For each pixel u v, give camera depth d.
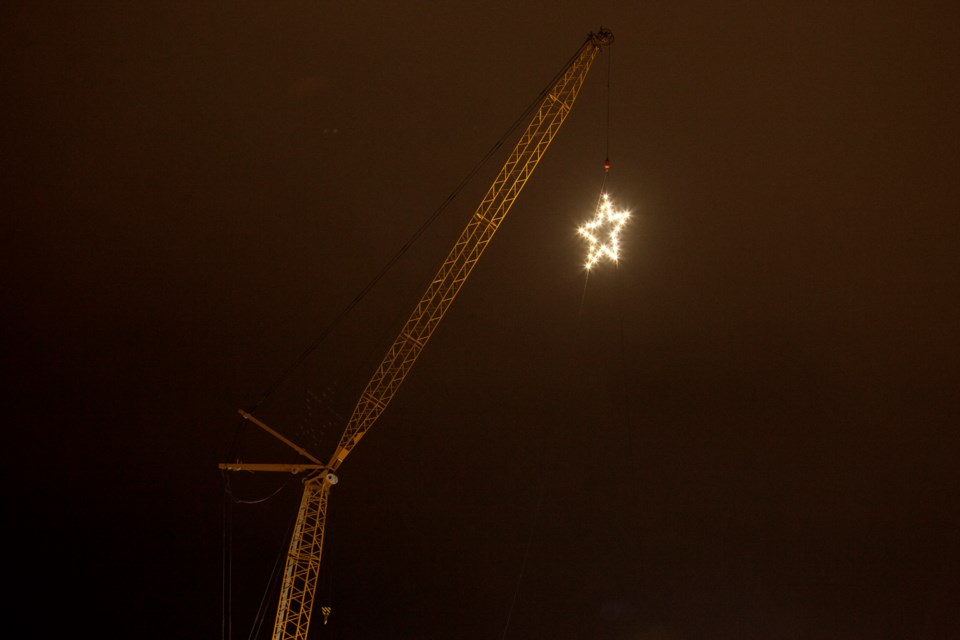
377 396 41.34
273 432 41.12
